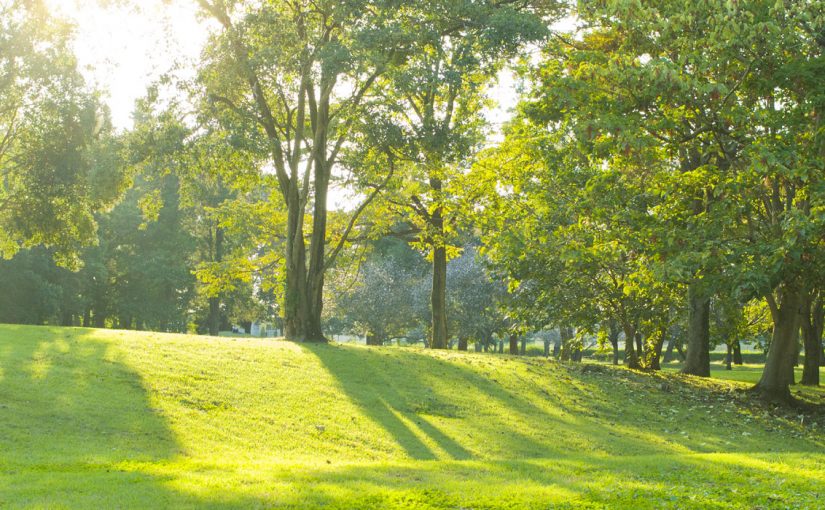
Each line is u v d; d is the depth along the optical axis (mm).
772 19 17062
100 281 66562
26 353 20203
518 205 31422
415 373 24875
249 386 20406
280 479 11312
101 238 64938
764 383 26891
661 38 17609
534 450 18000
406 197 37719
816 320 35656
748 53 17734
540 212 28703
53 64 44906
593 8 18375
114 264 68562
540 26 23734
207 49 27094
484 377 25547
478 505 9547
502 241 27422
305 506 9375
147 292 67375
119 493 9906
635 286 24594
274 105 31531
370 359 25891
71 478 11086
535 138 27703
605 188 22594
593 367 29688
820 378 41969
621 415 22938
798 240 17156
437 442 17922
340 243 31141
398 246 64750
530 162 31844
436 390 23125
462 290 52875
